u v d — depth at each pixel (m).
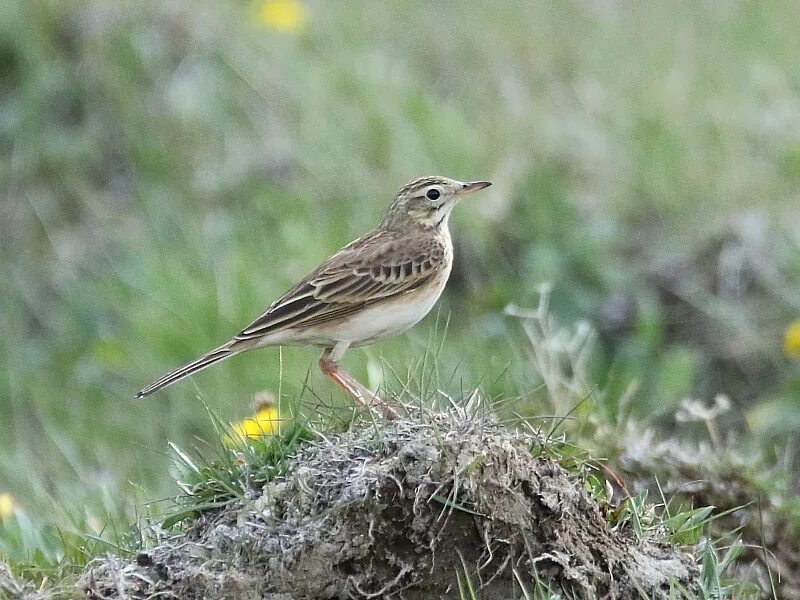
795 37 17.48
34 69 17.02
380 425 8.06
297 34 17.80
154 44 17.17
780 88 16.34
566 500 7.76
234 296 13.89
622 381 12.58
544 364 10.86
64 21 17.41
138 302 14.77
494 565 7.59
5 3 17.30
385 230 10.45
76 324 14.95
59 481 11.92
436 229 10.45
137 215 16.05
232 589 7.49
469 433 7.75
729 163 15.29
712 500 9.52
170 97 16.77
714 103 16.14
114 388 13.81
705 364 13.43
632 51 17.80
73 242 15.95
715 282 14.13
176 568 7.64
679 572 7.77
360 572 7.55
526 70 17.81
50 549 8.98
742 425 12.61
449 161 15.72
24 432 13.73
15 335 15.08
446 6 19.25
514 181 15.13
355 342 10.01
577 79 17.44
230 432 8.68
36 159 16.61
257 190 15.78
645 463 9.59
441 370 11.12
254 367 12.97
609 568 7.70
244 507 7.86
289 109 16.66
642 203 15.20
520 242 14.73
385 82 16.80
